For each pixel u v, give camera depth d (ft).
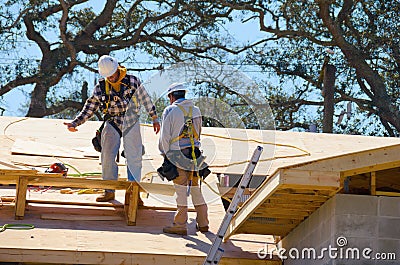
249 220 44.47
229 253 44.88
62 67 134.51
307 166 38.40
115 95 48.37
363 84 137.49
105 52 138.10
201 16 136.15
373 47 136.98
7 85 133.69
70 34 138.00
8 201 50.21
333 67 110.83
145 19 137.90
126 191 49.11
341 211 40.01
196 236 46.78
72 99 134.51
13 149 56.49
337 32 134.72
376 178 41.47
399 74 137.59
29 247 42.09
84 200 50.47
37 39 135.74
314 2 135.74
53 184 47.19
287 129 136.15
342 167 38.52
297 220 44.16
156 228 47.67
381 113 133.69
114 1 138.10
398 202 40.27
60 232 45.29
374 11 138.82
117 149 48.73
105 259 42.39
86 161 56.39
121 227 47.32
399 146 38.83
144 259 42.68
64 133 63.10
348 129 136.26
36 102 132.57
